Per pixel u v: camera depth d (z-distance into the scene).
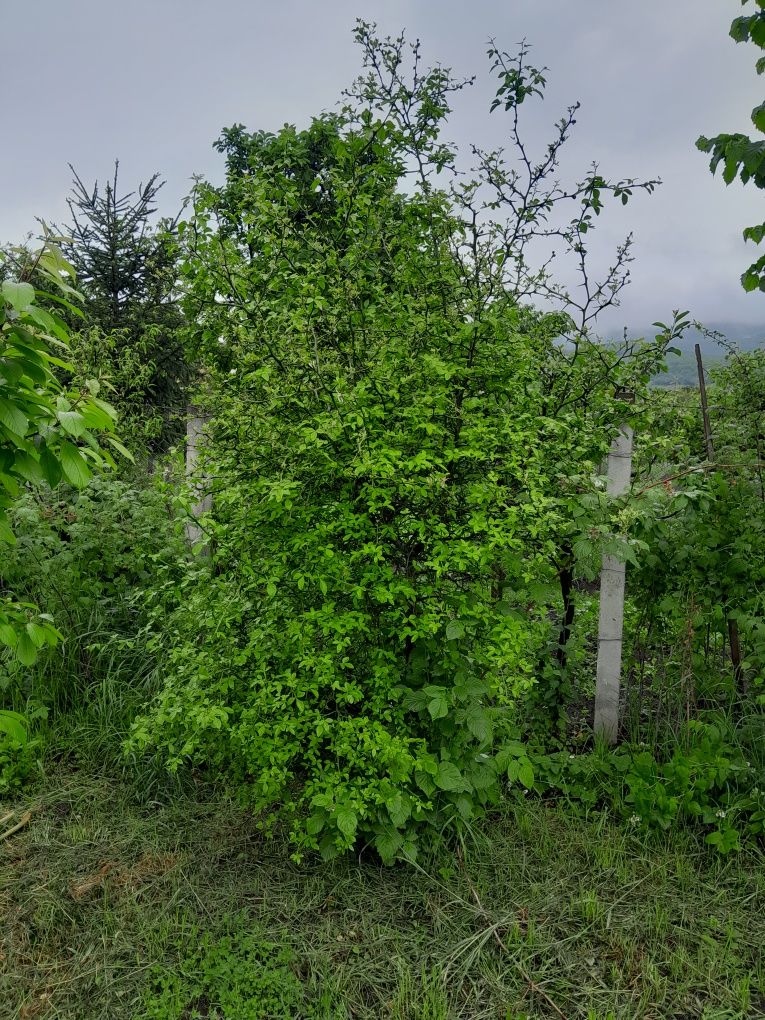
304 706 2.97
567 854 3.29
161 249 8.56
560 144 4.32
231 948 2.67
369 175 4.57
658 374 4.69
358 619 3.04
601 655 4.10
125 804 3.68
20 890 2.99
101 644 4.47
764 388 5.25
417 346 3.47
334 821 3.03
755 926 2.85
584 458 4.16
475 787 3.21
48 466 1.96
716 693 4.16
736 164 2.91
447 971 2.59
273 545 3.16
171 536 4.87
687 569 3.99
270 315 3.45
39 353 1.87
